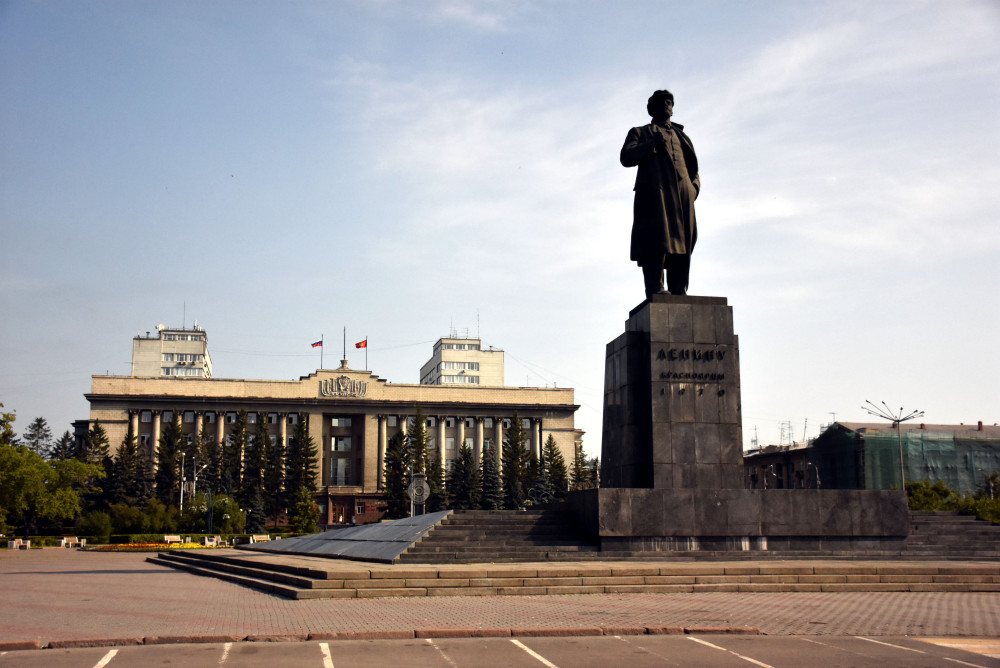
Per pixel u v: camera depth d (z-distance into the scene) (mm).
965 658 14539
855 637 16406
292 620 17812
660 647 15305
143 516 86438
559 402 140000
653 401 30406
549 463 122562
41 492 76438
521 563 26203
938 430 106688
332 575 22641
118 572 35125
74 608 20500
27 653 14648
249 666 13438
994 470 93250
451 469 135875
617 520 28578
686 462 30188
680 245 31812
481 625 16984
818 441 99562
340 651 14742
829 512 29688
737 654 14719
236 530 92500
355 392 134250
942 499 72375
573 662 13961
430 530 28906
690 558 28203
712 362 30938
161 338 177750
